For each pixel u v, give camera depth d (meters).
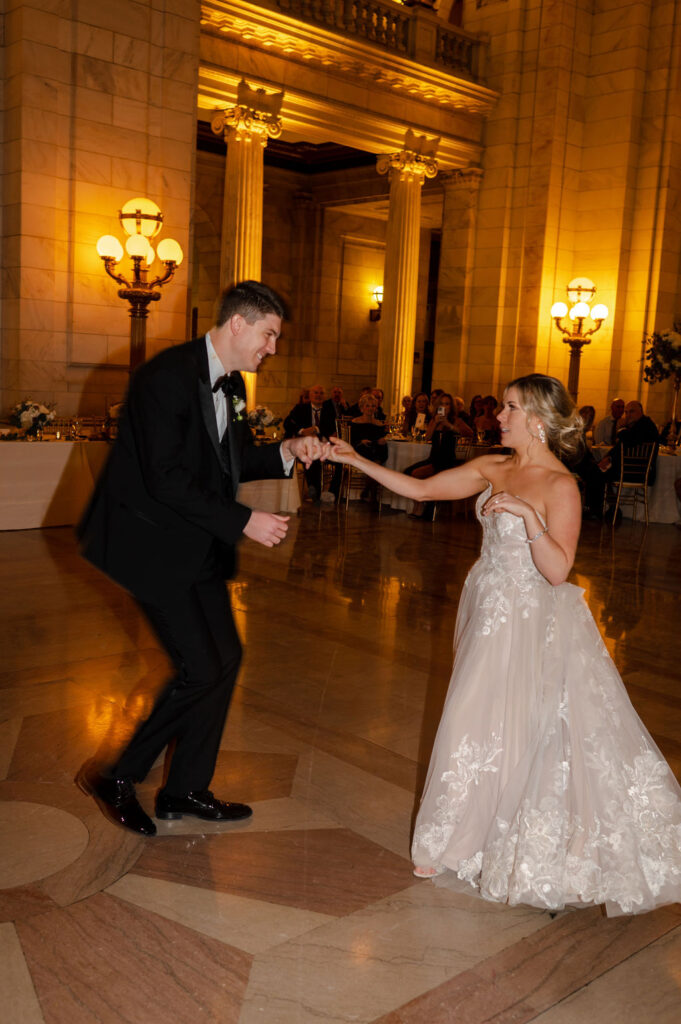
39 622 5.43
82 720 3.99
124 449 2.91
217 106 12.05
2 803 3.24
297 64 12.36
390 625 5.86
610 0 14.78
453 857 2.79
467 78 14.91
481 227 15.60
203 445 2.85
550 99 14.72
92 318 10.32
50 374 10.09
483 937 2.63
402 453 11.20
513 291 15.44
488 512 2.69
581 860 2.70
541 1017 2.30
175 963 2.42
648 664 5.33
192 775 3.19
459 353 15.98
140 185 10.47
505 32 14.91
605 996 2.39
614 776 2.74
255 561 7.58
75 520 8.55
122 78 10.13
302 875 2.89
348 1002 2.31
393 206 14.45
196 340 2.90
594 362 15.64
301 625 5.75
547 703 2.75
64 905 2.65
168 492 2.72
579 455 2.93
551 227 15.11
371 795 3.46
